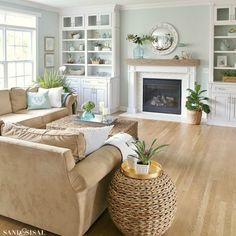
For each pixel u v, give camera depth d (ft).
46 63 24.16
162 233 7.41
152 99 24.14
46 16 23.63
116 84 24.56
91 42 25.25
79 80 24.68
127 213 7.11
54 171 6.93
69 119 15.17
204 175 11.87
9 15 20.70
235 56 20.93
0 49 20.26
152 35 22.88
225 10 20.17
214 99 20.42
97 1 21.44
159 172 7.68
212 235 7.86
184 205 9.45
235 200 9.81
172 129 19.26
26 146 7.07
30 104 17.62
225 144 16.03
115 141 8.55
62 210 7.34
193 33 21.61
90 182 6.73
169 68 22.39
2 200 8.22
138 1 21.45
